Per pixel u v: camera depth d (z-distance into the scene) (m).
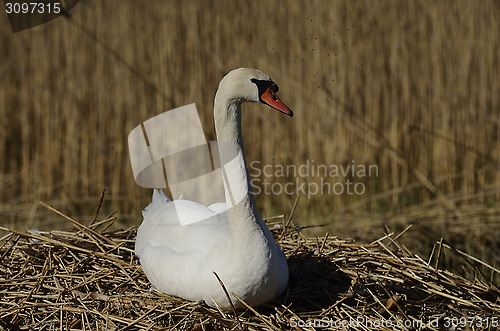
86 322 6.10
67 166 12.24
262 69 12.40
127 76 12.41
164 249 6.30
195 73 12.38
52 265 6.86
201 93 12.34
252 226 5.77
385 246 7.09
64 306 6.23
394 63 12.40
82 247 7.21
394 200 11.27
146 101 12.40
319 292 6.41
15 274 6.88
